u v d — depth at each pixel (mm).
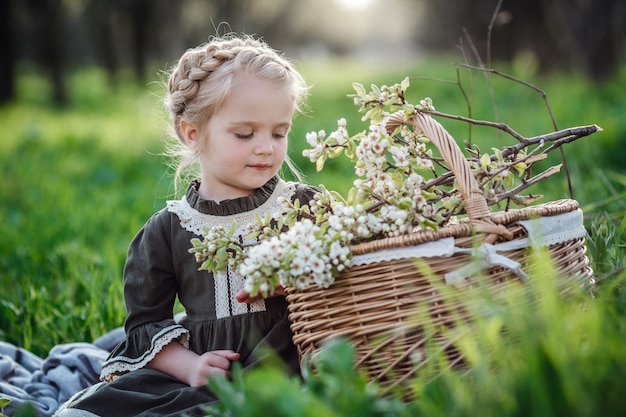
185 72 2441
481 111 9039
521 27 21031
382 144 2125
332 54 54938
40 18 21453
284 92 2332
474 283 1885
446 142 2041
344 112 13391
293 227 1995
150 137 12398
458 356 1845
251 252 1950
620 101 8531
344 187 5871
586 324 1626
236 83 2297
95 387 2369
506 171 2176
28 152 10852
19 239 5488
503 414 1448
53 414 2482
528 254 1968
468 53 19016
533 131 6441
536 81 12852
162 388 2273
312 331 1977
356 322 1911
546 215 2014
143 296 2443
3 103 20266
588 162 5133
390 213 2002
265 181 2369
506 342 1703
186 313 2484
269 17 35688
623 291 1896
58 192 7434
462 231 1923
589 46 12617
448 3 26672
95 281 3828
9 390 2688
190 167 2926
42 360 3168
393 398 1844
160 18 28891
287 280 1938
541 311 1629
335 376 1585
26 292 3711
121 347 2434
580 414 1373
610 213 3471
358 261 1927
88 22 27516
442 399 1563
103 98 24344
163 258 2449
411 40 50688
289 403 1411
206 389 2174
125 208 6461
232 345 2322
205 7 30750
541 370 1445
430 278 1827
